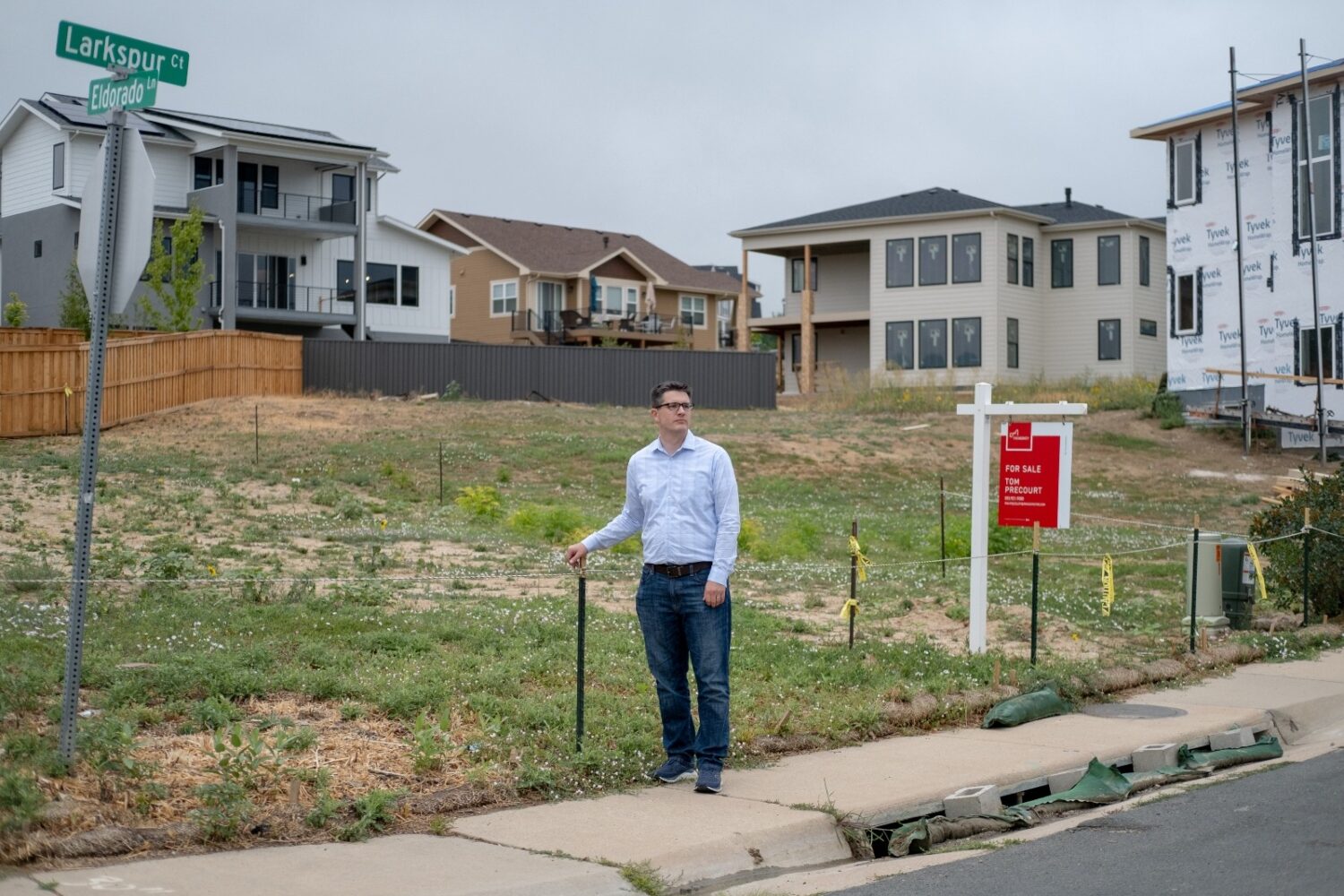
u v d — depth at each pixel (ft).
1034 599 35.04
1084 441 107.45
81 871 17.33
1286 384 105.81
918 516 76.43
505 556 52.54
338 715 26.07
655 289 204.74
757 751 26.12
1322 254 103.45
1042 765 25.44
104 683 26.50
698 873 19.25
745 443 97.50
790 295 172.86
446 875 17.98
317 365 110.32
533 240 197.77
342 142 149.28
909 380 151.53
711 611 23.31
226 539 52.13
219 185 137.08
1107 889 18.56
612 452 87.97
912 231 154.92
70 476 66.95
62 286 138.41
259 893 16.85
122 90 20.17
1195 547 39.09
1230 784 25.67
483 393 116.37
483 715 25.41
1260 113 107.14
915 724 29.43
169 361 95.91
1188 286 114.32
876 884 19.07
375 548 47.21
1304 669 37.68
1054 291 158.81
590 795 22.86
